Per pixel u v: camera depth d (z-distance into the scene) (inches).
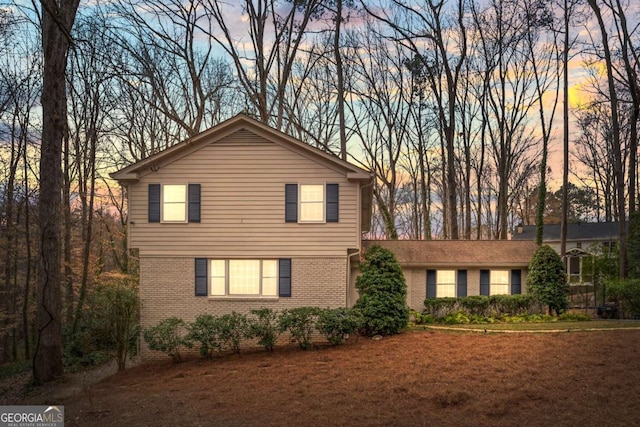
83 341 856.3
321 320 652.1
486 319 810.2
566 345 568.7
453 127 1333.7
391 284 713.0
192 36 1044.5
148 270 722.2
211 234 721.0
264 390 481.4
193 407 446.6
